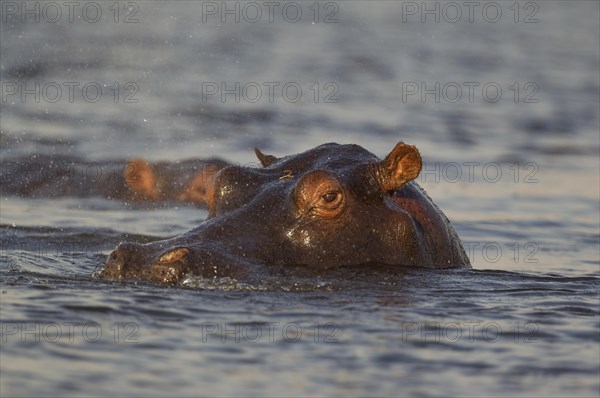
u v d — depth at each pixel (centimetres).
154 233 5812
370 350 3428
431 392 3080
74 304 3766
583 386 3158
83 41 13375
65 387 3012
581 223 6931
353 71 13088
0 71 11212
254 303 3850
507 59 14862
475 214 7125
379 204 4347
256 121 9700
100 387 3030
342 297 3978
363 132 9556
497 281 4453
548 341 3584
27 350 3300
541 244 6272
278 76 12344
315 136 9200
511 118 10788
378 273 4216
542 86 12825
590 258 5878
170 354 3328
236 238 4159
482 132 10019
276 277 4053
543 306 4041
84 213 6353
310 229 4216
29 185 6894
